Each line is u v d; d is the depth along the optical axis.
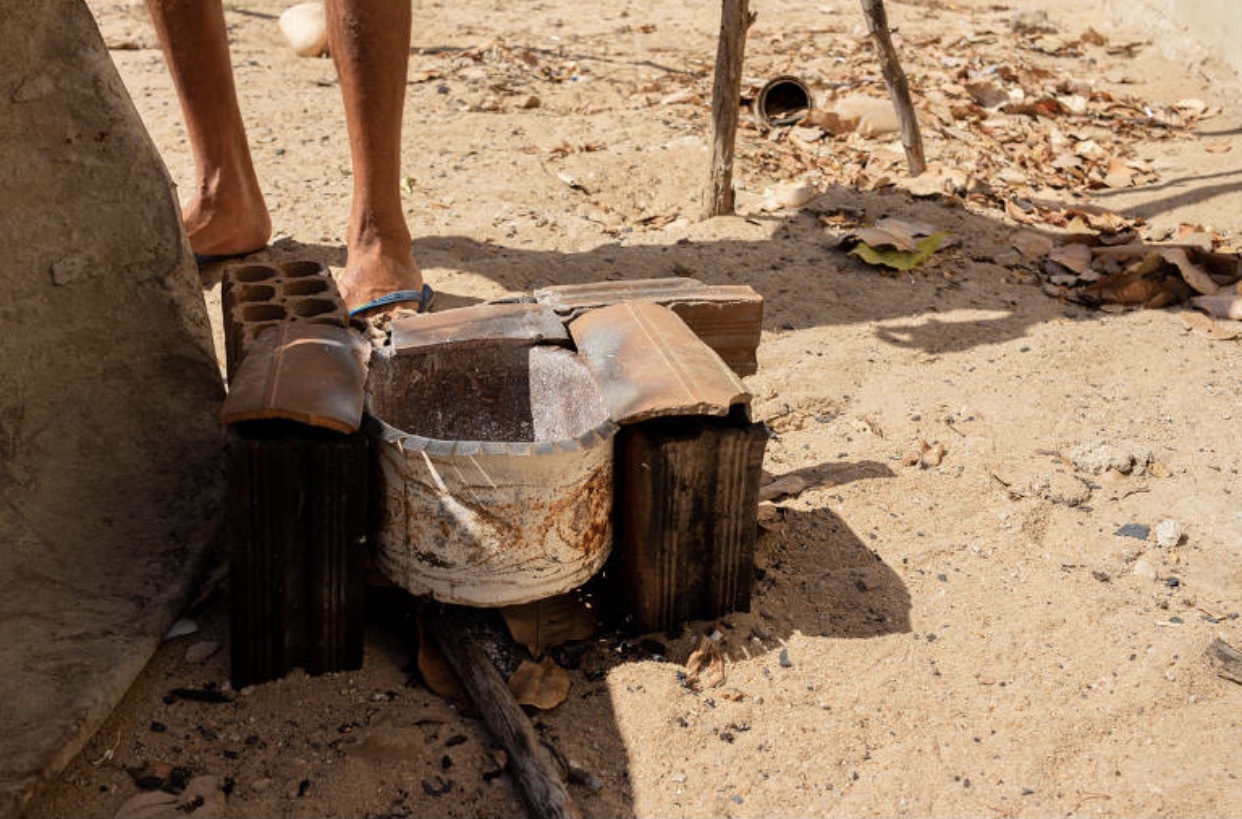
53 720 2.38
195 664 2.71
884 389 4.07
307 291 3.21
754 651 2.81
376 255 4.24
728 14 5.04
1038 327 4.55
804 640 2.86
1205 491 3.53
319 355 2.71
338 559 2.59
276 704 2.61
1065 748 2.58
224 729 2.54
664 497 2.68
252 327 2.96
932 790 2.47
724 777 2.49
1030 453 3.71
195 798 2.36
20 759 2.29
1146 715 2.68
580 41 8.05
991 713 2.67
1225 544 3.29
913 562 3.18
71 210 2.90
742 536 2.81
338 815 2.36
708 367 2.74
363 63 3.98
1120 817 2.41
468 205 5.38
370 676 2.71
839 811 2.42
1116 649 2.88
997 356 4.32
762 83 7.09
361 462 2.52
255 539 2.53
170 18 4.36
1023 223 5.53
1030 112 7.00
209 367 3.20
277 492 2.50
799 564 3.14
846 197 5.66
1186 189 5.93
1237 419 3.92
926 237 5.14
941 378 4.15
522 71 7.30
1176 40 8.27
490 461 2.51
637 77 7.32
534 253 4.96
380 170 4.17
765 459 3.66
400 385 2.89
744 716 2.63
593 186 5.68
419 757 2.50
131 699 2.59
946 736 2.61
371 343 2.94
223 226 4.68
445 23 8.30
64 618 2.64
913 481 3.54
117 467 2.96
